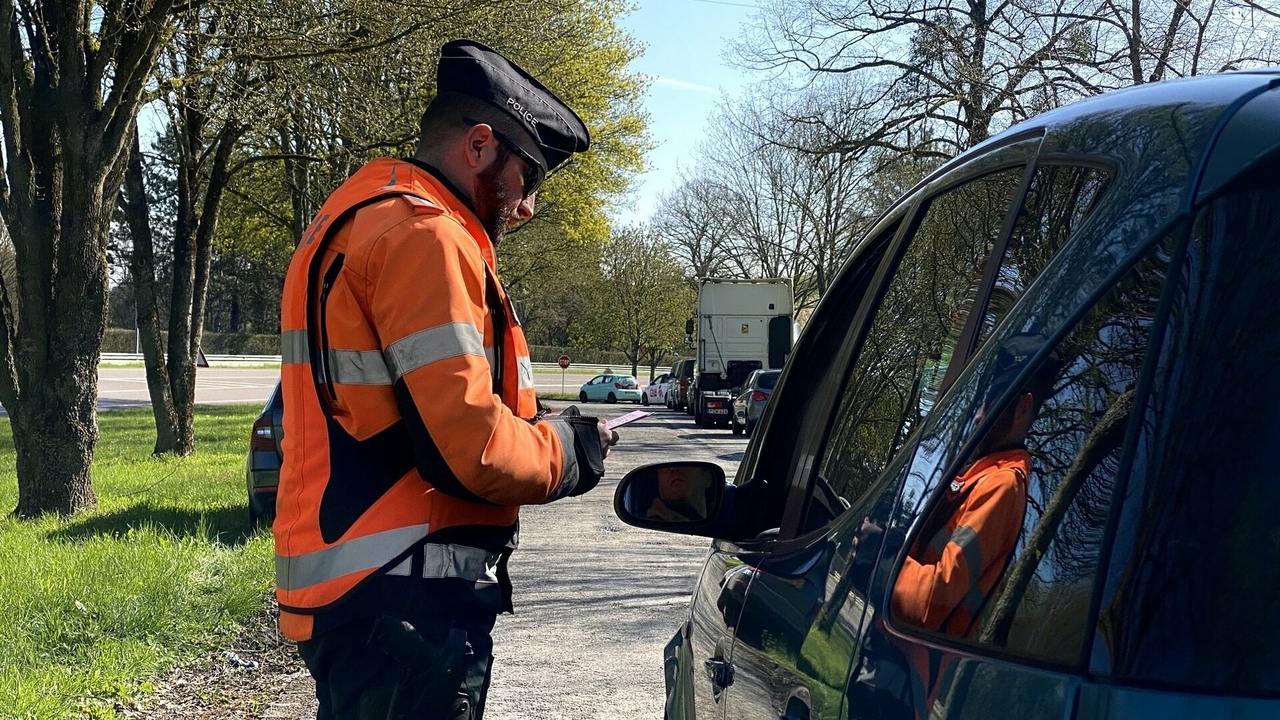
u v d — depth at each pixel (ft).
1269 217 3.59
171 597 20.22
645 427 100.37
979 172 6.19
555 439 6.98
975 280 5.81
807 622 5.92
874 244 8.21
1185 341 3.58
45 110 32.53
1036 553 3.93
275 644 19.76
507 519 7.20
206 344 249.55
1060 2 52.13
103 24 33.42
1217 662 3.25
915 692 4.34
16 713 14.37
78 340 33.37
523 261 124.98
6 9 31.58
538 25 54.49
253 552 25.67
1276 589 3.34
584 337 219.00
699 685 8.79
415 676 6.63
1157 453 3.51
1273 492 3.42
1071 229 4.56
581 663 18.83
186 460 53.06
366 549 6.62
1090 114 5.05
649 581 26.00
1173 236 3.75
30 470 33.35
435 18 41.27
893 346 6.90
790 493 7.91
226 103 41.73
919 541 4.84
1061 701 3.43
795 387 8.75
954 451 4.79
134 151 55.11
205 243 57.11
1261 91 3.94
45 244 32.96
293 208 75.92
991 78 54.19
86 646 17.83
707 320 99.60
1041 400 4.20
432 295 6.43
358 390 6.64
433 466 6.34
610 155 99.35
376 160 7.31
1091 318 4.02
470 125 7.36
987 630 4.07
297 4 39.14
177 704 16.38
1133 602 3.37
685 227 168.86
